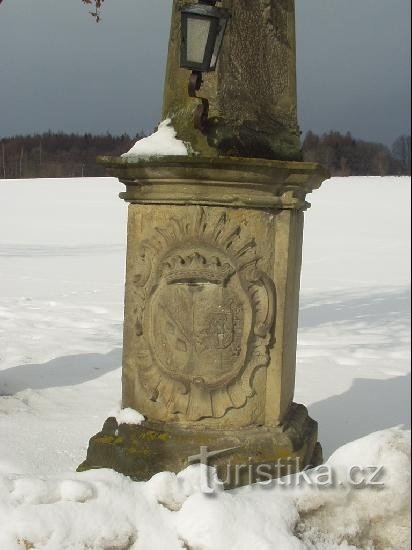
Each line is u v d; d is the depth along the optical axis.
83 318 9.21
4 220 25.05
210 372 3.39
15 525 2.78
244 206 3.33
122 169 3.38
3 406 4.65
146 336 3.47
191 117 3.34
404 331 8.44
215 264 3.34
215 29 3.03
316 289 12.98
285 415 3.59
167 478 3.02
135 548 2.85
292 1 3.66
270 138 3.49
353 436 4.36
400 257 18.17
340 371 6.12
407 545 2.99
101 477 3.10
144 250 3.46
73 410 4.69
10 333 7.75
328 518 3.00
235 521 2.84
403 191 33.06
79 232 23.00
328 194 32.97
